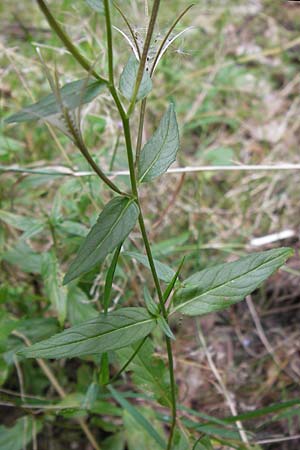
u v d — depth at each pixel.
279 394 0.46
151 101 0.60
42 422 0.41
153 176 0.26
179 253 0.53
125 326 0.27
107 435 0.45
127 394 0.38
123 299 0.45
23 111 0.22
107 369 0.32
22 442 0.39
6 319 0.39
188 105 0.66
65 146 0.55
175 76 0.65
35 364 0.46
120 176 0.44
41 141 0.56
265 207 0.58
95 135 0.51
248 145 0.65
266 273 0.27
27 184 0.44
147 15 0.29
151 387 0.33
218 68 0.68
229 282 0.28
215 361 0.49
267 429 0.44
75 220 0.44
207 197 0.60
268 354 0.49
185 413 0.44
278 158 0.64
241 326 0.51
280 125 0.67
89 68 0.21
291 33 0.80
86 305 0.39
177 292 0.28
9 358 0.39
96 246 0.23
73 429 0.45
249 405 0.46
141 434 0.38
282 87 0.74
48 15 0.20
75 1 0.59
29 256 0.42
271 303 0.53
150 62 0.28
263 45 0.79
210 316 0.51
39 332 0.40
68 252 0.43
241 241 0.56
